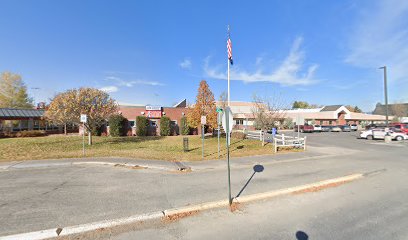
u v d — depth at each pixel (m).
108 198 6.14
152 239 4.14
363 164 10.95
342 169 9.78
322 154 14.16
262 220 4.89
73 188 7.00
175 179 8.12
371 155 13.98
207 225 4.69
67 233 4.36
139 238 4.19
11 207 5.51
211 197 6.21
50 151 14.55
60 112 17.00
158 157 12.38
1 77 42.22
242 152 14.54
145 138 24.95
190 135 30.58
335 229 4.43
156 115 30.88
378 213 5.18
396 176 8.70
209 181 7.86
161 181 7.85
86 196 6.30
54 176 8.46
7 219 4.86
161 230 4.49
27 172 9.10
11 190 6.79
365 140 25.27
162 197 6.23
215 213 5.29
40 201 5.91
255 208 5.58
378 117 57.53
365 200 6.07
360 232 4.30
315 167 10.23
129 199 6.07
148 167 9.99
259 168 10.02
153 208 5.46
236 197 6.21
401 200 6.04
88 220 4.82
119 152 14.01
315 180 7.93
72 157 12.10
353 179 8.29
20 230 4.39
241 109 53.22
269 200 6.14
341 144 20.88
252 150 15.45
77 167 10.01
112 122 28.00
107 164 10.55
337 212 5.27
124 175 8.66
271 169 9.80
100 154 12.95
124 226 4.66
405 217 4.95
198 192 6.65
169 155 13.19
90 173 8.95
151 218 5.00
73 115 16.75
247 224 4.71
